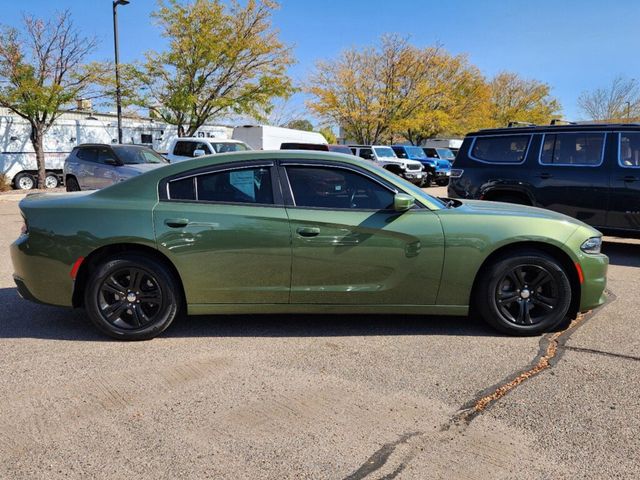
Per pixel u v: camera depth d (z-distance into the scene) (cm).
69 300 398
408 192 404
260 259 390
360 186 404
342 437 268
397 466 244
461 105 3478
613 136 698
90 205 394
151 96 2195
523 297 407
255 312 404
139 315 397
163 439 266
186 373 344
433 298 404
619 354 374
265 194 397
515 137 771
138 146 1372
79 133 2072
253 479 235
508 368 351
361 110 3127
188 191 397
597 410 295
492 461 248
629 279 602
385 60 3052
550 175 727
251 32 2155
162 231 385
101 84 1930
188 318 452
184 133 2388
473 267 397
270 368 352
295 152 411
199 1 2069
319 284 397
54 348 385
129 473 239
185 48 2111
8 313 465
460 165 813
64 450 257
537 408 297
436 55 3094
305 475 238
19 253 400
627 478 236
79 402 304
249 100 2302
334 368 352
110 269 390
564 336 410
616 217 690
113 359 366
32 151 1938
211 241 386
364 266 395
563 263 411
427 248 393
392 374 342
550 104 4919
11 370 347
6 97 1734
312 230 388
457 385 326
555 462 247
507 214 412
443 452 255
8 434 271
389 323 440
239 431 274
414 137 3747
